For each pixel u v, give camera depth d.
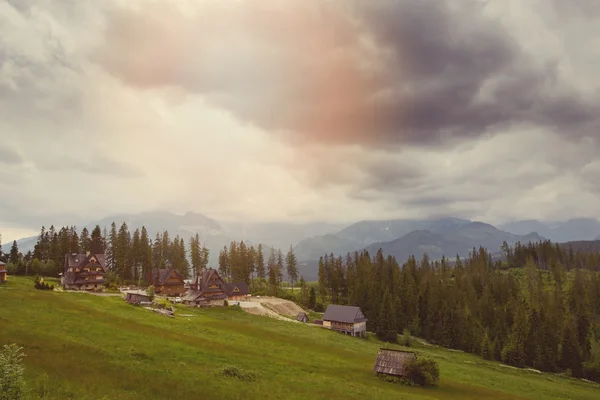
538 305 161.00
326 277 195.88
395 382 63.38
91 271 134.75
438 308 155.00
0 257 156.50
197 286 139.00
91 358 41.97
